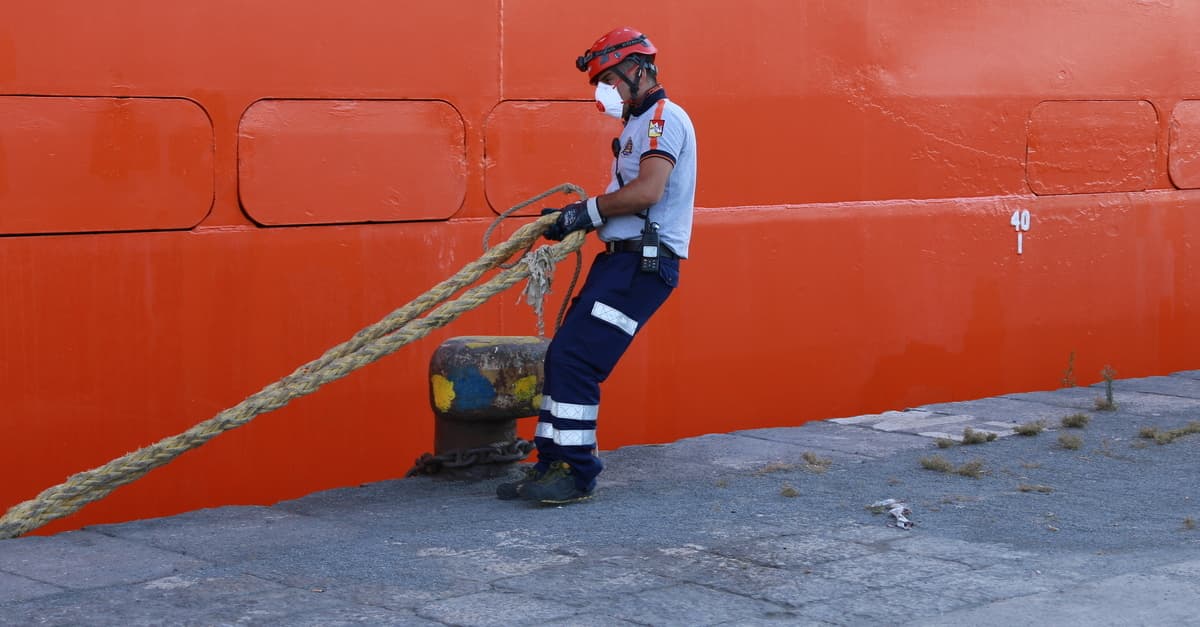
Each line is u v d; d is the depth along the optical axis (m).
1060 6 9.32
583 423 5.84
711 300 8.10
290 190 6.82
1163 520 5.57
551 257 5.75
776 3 8.19
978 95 9.02
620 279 5.75
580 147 7.67
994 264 9.19
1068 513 5.69
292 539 5.34
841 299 8.58
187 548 5.20
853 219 8.57
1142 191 9.84
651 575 4.73
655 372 7.95
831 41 8.41
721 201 8.10
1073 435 7.42
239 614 4.29
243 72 6.65
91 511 6.55
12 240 6.16
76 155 6.27
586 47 7.63
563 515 5.69
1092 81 9.52
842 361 8.62
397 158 7.09
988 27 9.01
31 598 4.49
